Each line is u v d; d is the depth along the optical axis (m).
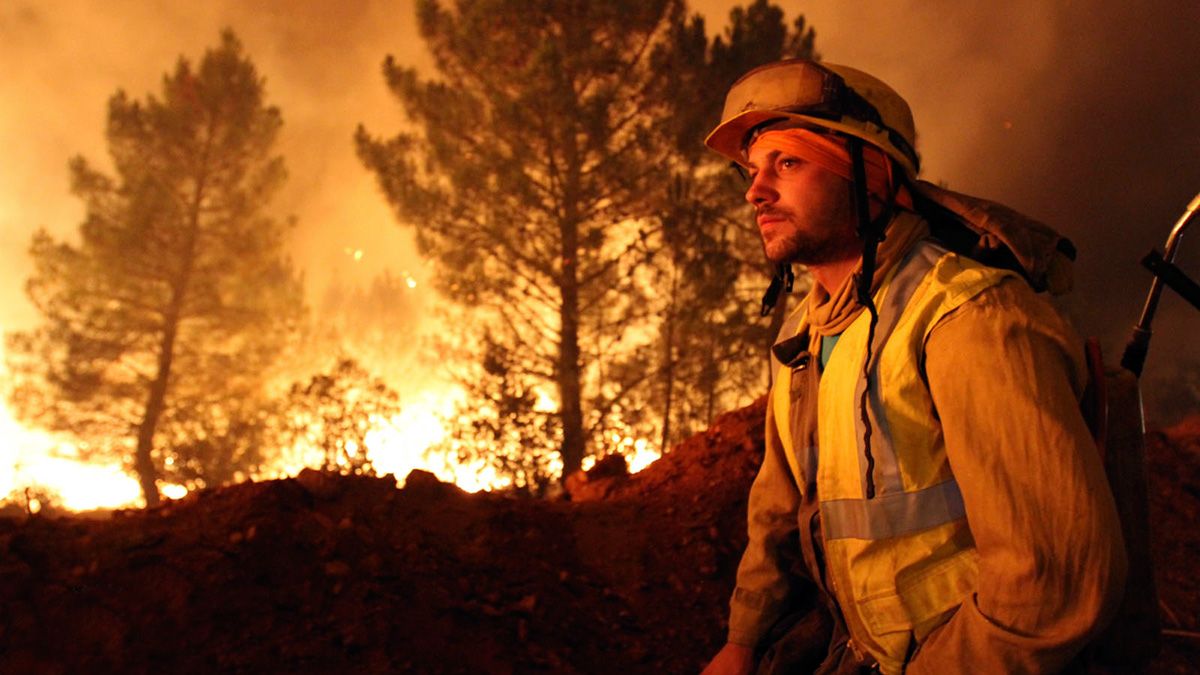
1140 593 1.22
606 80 15.36
